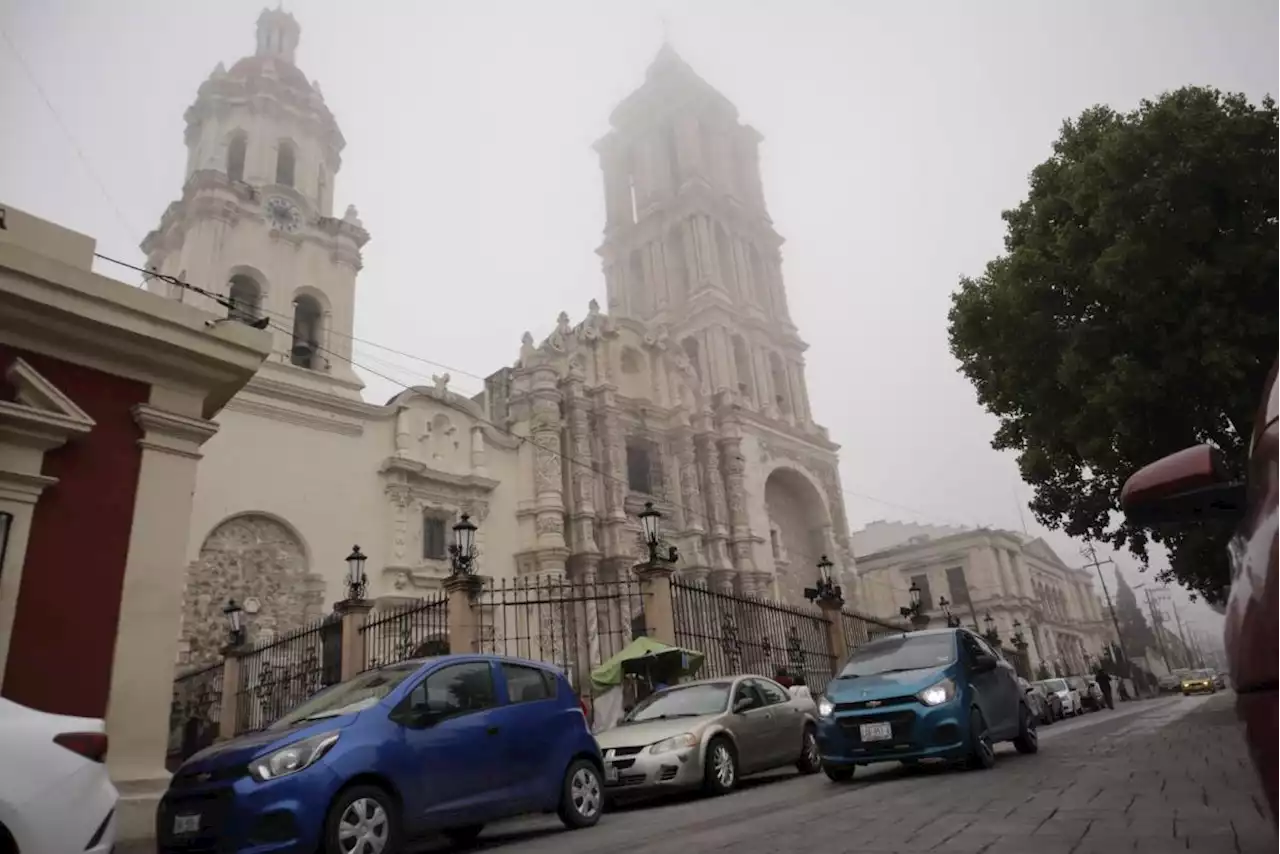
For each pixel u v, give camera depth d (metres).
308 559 25.12
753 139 53.41
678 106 49.22
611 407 35.66
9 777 4.77
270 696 19.67
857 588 44.72
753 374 44.47
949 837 5.84
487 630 27.64
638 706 12.41
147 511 10.07
